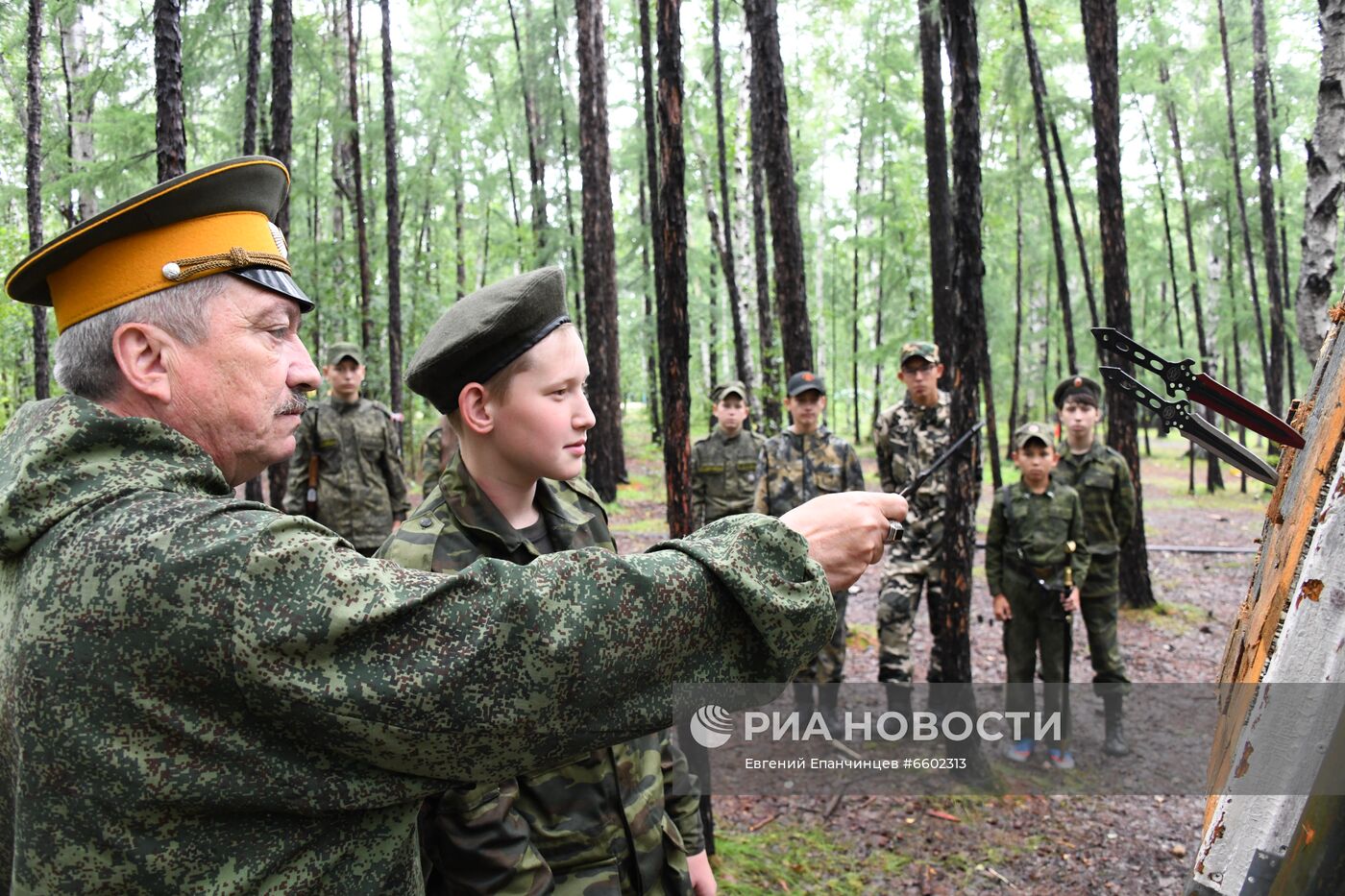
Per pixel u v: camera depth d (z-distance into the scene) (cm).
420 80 1593
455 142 1419
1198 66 1309
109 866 71
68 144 862
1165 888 308
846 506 98
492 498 145
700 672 85
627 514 1102
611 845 136
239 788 71
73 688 70
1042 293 2067
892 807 362
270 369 89
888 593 457
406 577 75
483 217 1983
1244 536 1047
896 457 479
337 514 568
